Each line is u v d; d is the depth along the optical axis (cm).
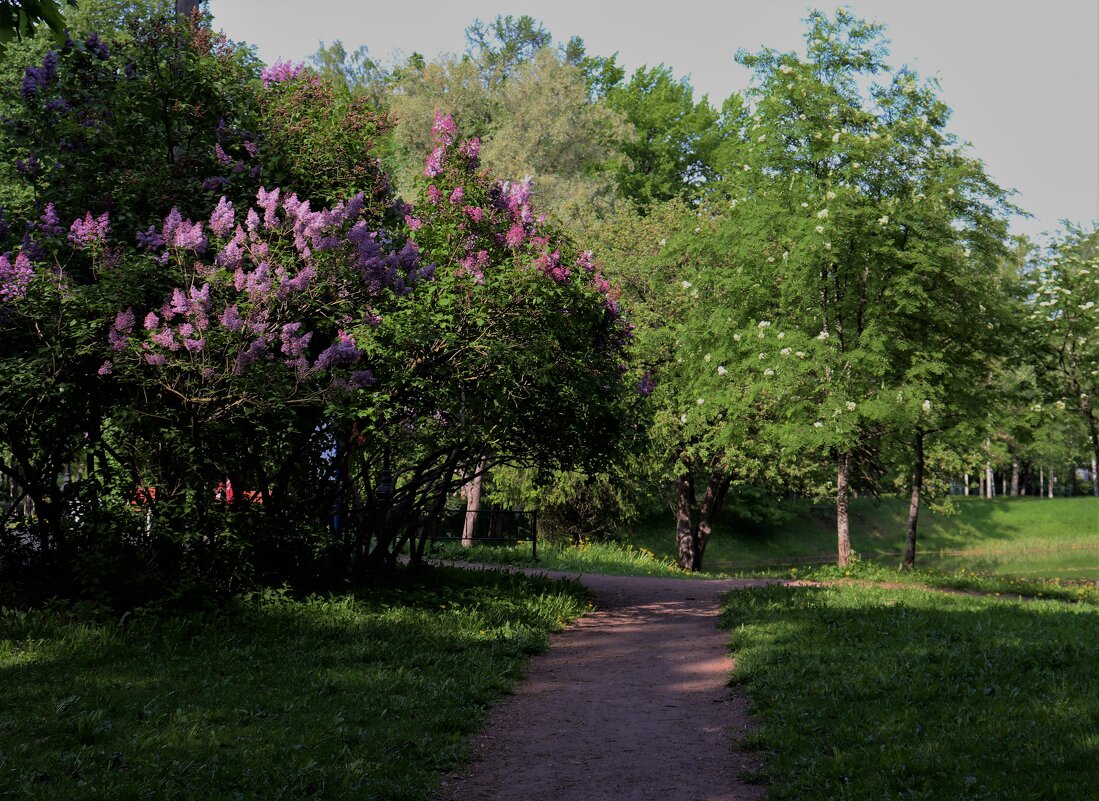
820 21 2208
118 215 1270
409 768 674
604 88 5625
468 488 3150
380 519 1523
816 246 2022
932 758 662
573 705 889
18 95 1406
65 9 2369
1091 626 1234
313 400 1133
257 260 1172
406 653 1027
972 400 2309
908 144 2177
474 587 1471
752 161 2231
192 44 1400
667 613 1488
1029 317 2481
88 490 1205
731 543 5253
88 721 689
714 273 2372
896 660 983
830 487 3522
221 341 1103
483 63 4538
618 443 1525
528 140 3875
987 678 904
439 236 1364
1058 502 6419
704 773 689
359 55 5559
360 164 1439
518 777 683
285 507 1366
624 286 3031
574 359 1373
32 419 1127
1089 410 2645
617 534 3769
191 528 1192
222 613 1127
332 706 800
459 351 1259
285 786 601
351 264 1182
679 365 2741
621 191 4844
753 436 2698
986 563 4712
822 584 1812
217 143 1377
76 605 1088
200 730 708
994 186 2125
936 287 2202
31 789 563
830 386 2109
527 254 1337
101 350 1095
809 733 756
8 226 1284
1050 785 603
